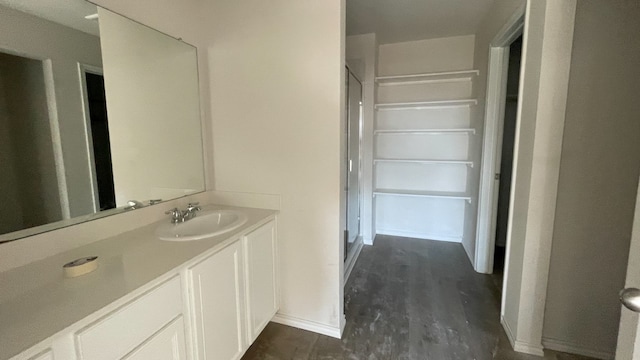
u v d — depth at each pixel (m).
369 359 1.66
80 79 1.28
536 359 1.63
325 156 1.74
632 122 1.43
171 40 1.69
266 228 1.74
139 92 1.54
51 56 1.17
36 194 1.12
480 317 2.03
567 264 1.61
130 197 1.52
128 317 0.91
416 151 3.53
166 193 1.72
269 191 1.89
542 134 1.51
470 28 2.96
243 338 1.55
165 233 1.40
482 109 2.70
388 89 3.50
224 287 1.38
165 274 1.02
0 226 1.02
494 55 2.43
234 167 1.95
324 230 1.81
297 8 1.67
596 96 1.46
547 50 1.45
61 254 1.18
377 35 3.16
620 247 1.52
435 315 2.06
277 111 1.79
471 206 3.03
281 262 1.93
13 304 0.83
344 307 2.17
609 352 1.60
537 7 1.53
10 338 0.69
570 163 1.53
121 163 1.47
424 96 3.39
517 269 1.72
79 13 1.26
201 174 1.95
